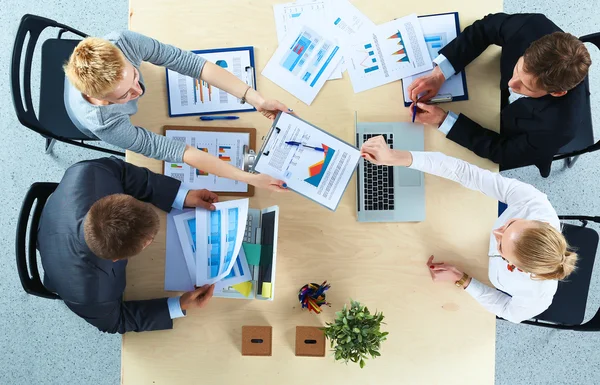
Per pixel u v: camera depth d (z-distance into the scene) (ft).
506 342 7.65
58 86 6.06
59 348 7.70
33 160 7.84
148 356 5.45
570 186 7.70
